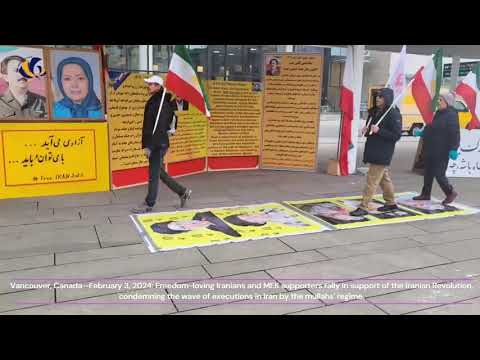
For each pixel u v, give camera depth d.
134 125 7.37
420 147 9.45
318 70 8.75
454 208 6.38
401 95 5.86
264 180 8.26
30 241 4.78
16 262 4.21
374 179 5.85
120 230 5.17
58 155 6.70
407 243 4.90
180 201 6.50
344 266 4.23
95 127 6.91
